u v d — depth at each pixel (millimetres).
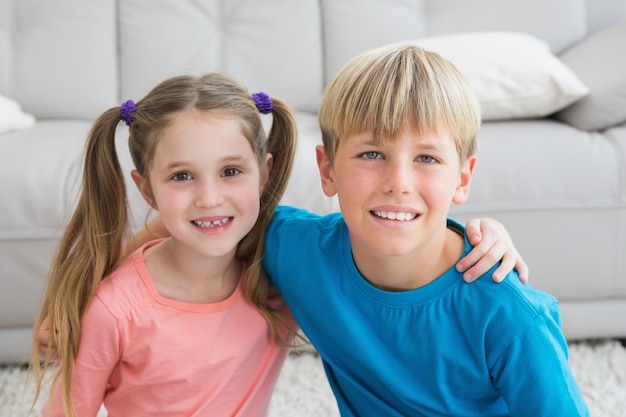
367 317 1019
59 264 1083
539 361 922
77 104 2049
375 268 999
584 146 1603
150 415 1096
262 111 1074
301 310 1087
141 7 2078
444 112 893
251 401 1135
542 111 1765
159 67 2057
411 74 900
